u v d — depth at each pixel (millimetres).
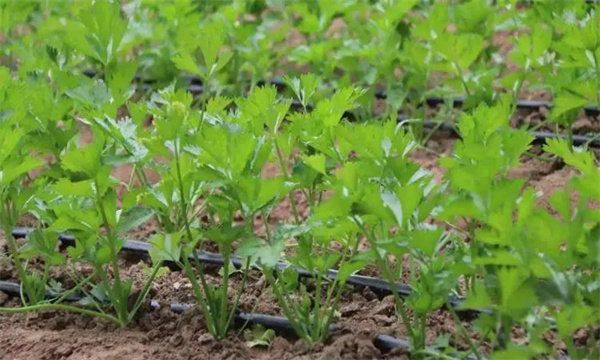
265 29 6508
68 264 4773
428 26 5656
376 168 3689
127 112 6551
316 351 3850
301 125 4027
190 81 6914
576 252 3344
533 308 3508
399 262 4176
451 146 6035
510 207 3227
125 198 4008
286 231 3662
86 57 6227
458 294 4297
